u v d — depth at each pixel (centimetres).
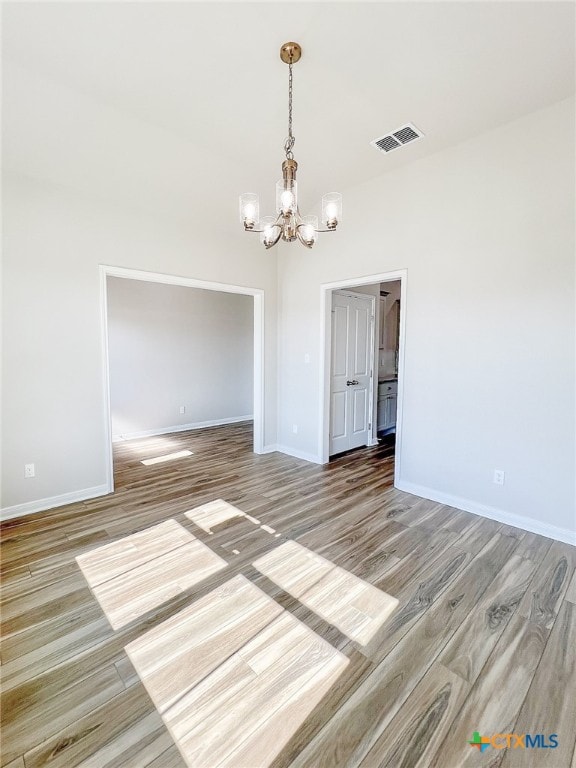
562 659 161
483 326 295
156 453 492
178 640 173
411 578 219
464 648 167
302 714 138
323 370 432
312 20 193
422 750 125
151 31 200
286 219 211
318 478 392
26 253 294
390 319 612
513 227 276
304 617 187
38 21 193
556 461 264
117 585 213
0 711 138
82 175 305
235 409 717
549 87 239
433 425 331
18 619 186
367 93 248
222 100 255
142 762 121
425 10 186
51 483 317
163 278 371
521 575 222
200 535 271
